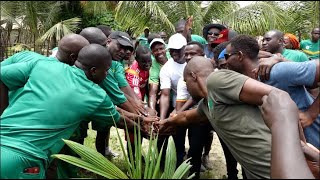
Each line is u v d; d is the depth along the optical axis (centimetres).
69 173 314
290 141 150
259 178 224
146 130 350
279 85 274
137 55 427
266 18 908
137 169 236
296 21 980
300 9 992
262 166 220
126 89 384
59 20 1180
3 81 275
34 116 259
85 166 229
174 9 1012
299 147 149
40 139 258
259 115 228
